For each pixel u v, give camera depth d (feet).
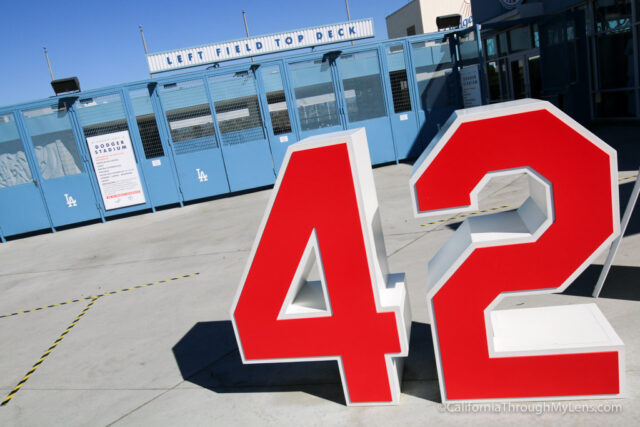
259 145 35.53
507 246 7.63
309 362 10.77
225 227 25.80
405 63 35.78
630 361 8.46
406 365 9.84
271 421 8.75
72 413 10.26
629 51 32.71
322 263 8.31
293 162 8.07
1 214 33.99
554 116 7.21
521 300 11.51
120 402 10.36
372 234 8.34
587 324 8.27
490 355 7.98
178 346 12.56
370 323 8.33
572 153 7.25
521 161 7.44
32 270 24.38
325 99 35.60
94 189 34.45
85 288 19.43
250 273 8.75
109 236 29.55
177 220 30.68
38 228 34.47
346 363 8.63
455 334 8.04
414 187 7.91
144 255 23.09
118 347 13.20
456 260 7.80
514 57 46.55
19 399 11.31
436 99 36.65
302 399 9.32
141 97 33.73
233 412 9.25
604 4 33.94
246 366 10.99
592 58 35.86
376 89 36.01
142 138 34.37
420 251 16.22
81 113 33.35
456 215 20.03
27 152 33.30
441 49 35.88
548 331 8.28
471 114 7.51
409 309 9.44
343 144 7.81
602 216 7.36
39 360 13.34
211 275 17.92
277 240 8.48
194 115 34.55
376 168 37.09
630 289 10.99
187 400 9.96
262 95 34.68
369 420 8.31
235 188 35.94
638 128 30.53
